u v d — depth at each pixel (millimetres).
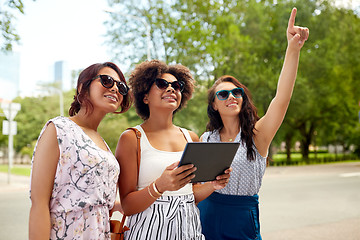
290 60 2316
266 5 21609
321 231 5887
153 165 2053
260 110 21781
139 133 2102
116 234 1957
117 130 18953
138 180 2070
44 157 1608
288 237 5492
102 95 1860
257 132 2582
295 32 2303
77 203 1642
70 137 1670
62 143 1640
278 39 21188
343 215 7301
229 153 1842
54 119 1697
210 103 2883
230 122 2779
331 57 23516
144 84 2203
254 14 21094
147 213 2004
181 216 2033
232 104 2641
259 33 21109
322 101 26281
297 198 9625
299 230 5973
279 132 24844
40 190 1582
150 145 2100
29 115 41438
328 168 22781
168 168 1808
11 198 10133
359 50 24562
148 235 1962
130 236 2002
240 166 2533
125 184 2033
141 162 2068
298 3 20906
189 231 2035
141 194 1884
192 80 2438
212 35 19859
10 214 7645
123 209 2031
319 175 17562
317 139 39656
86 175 1668
